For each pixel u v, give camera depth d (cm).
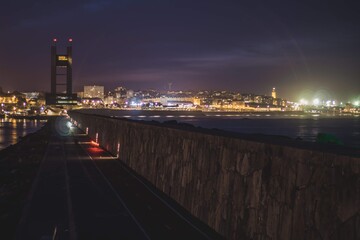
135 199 1889
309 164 883
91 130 6275
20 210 1759
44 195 2041
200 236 1328
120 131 3450
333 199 803
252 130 12912
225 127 14912
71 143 5322
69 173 2720
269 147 1046
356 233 740
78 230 1444
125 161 3098
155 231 1405
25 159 3869
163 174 1997
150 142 2305
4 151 5278
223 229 1278
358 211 743
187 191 1634
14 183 2569
